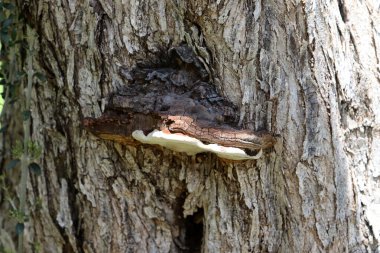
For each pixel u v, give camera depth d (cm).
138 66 170
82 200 180
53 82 178
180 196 177
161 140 159
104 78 171
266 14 165
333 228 169
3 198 194
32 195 185
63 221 182
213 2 164
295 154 168
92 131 169
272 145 168
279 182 170
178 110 162
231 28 165
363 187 171
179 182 174
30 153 182
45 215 184
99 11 169
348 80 168
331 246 169
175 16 167
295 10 164
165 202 177
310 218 169
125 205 177
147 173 174
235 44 166
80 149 177
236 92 167
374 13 173
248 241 173
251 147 161
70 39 172
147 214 178
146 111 162
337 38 167
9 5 175
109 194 177
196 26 167
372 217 171
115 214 178
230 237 173
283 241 172
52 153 181
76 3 170
